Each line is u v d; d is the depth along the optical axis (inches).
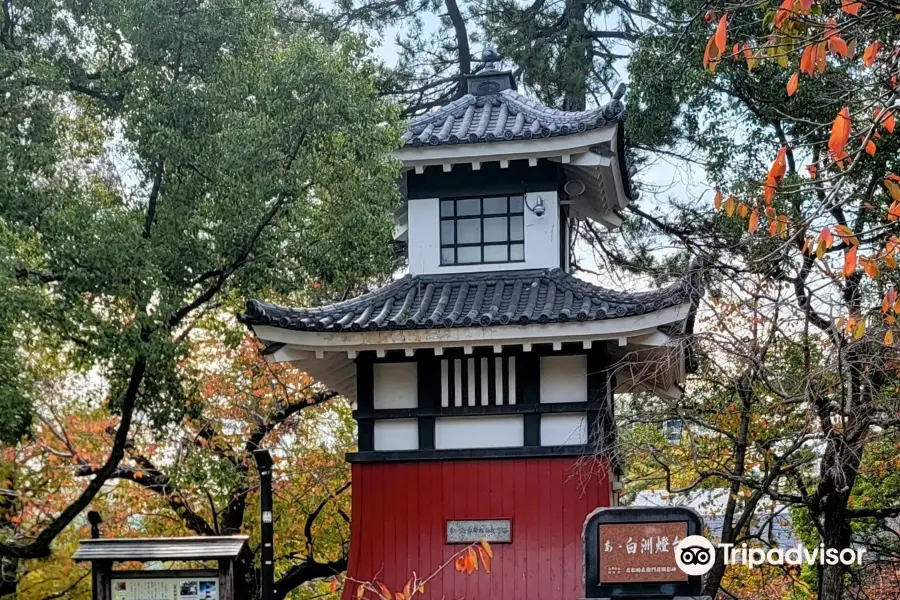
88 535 952.3
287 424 1007.6
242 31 661.9
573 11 1178.6
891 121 400.8
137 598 605.6
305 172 650.8
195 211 660.7
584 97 1168.8
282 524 1031.6
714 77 924.6
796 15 374.3
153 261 633.6
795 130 930.1
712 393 811.4
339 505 998.4
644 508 576.7
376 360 693.9
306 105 646.5
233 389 968.3
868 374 638.5
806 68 352.5
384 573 663.1
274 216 664.4
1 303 570.9
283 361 692.7
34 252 628.1
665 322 633.6
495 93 787.4
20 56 644.1
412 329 658.8
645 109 984.9
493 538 660.1
